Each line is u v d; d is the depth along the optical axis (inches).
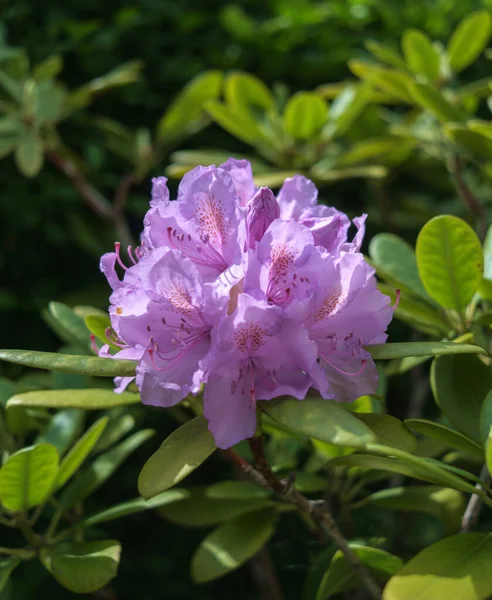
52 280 51.3
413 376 42.0
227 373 22.9
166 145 48.6
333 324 23.5
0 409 33.6
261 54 52.6
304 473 32.5
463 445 25.0
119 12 50.1
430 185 55.2
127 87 52.0
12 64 46.5
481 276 27.0
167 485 22.9
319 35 52.1
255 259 23.0
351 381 23.8
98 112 52.8
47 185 50.1
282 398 23.0
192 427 23.9
